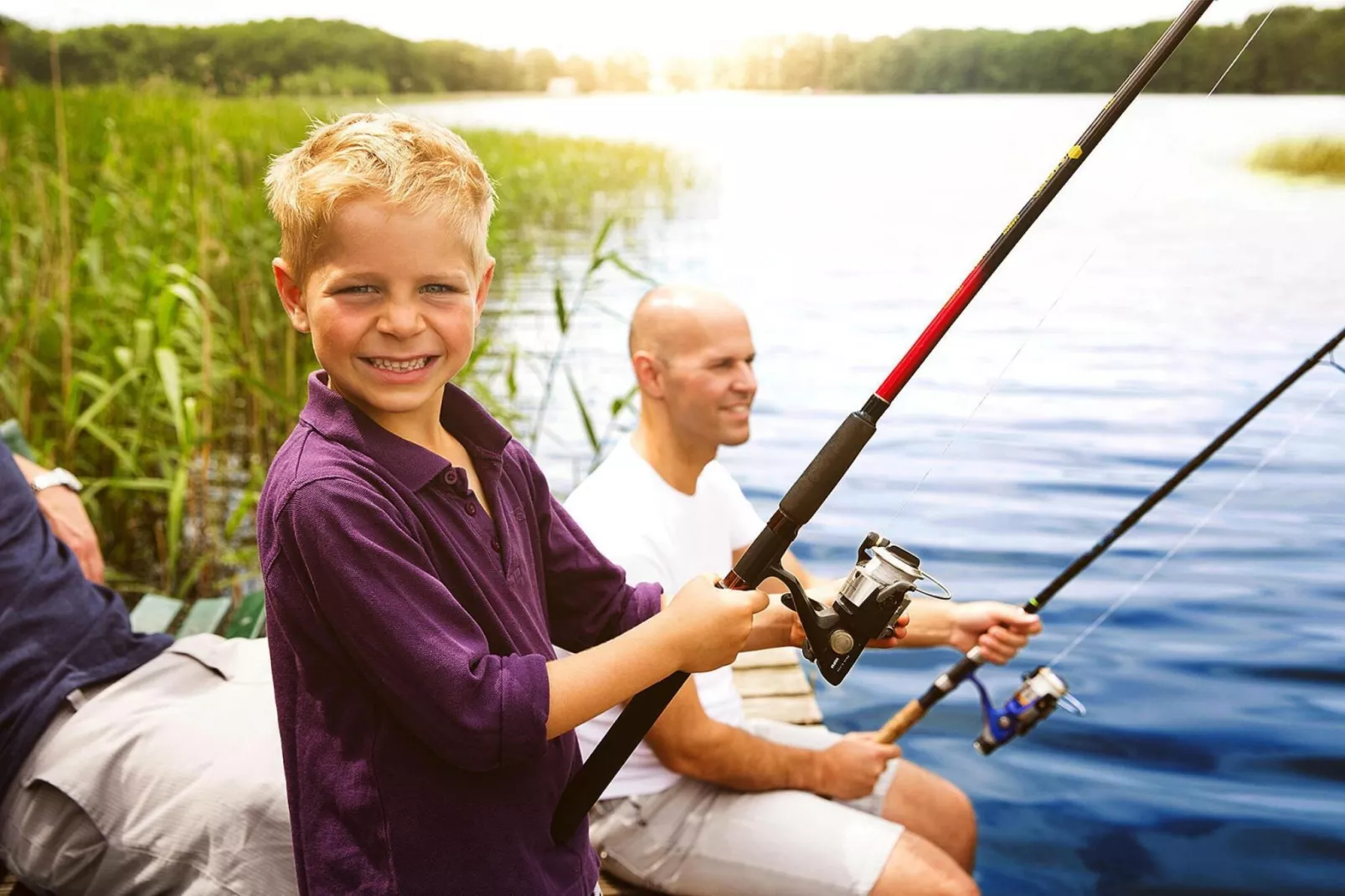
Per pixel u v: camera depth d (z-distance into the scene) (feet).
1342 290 27.55
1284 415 19.54
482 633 4.63
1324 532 15.26
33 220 20.04
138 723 6.58
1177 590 13.89
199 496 16.43
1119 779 10.64
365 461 4.60
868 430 4.93
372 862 4.60
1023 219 4.83
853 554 15.01
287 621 4.60
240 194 22.20
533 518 5.49
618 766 5.06
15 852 6.59
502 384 22.16
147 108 33.14
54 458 15.19
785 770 7.78
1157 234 35.55
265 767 6.27
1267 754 10.85
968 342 25.14
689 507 8.15
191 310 16.33
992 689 12.16
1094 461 17.92
